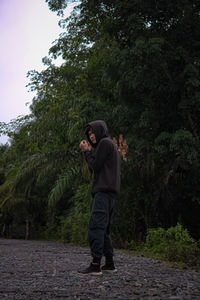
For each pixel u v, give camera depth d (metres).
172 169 9.12
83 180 12.92
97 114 10.01
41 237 20.44
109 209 3.62
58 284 2.96
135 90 9.34
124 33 9.63
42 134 13.27
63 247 9.80
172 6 8.85
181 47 8.61
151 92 9.39
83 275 3.43
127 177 9.59
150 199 9.76
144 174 9.48
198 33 9.08
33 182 14.56
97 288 2.78
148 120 8.85
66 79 14.02
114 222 9.68
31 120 15.28
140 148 9.20
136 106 9.70
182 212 10.05
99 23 12.39
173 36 9.23
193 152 8.02
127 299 2.34
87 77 12.16
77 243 11.40
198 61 9.24
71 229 13.28
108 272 3.69
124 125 9.94
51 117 12.72
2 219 23.95
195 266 4.97
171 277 3.55
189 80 8.16
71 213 15.13
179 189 9.86
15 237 23.05
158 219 9.75
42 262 5.12
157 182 9.56
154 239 8.01
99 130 3.76
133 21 8.71
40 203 20.70
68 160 12.80
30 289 2.76
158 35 9.04
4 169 25.69
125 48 9.16
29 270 4.05
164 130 9.58
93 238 3.46
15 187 14.34
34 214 21.86
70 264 4.80
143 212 9.98
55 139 13.41
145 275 3.62
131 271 3.95
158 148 8.50
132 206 9.87
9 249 8.55
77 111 11.59
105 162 3.63
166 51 8.83
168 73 8.91
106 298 2.39
